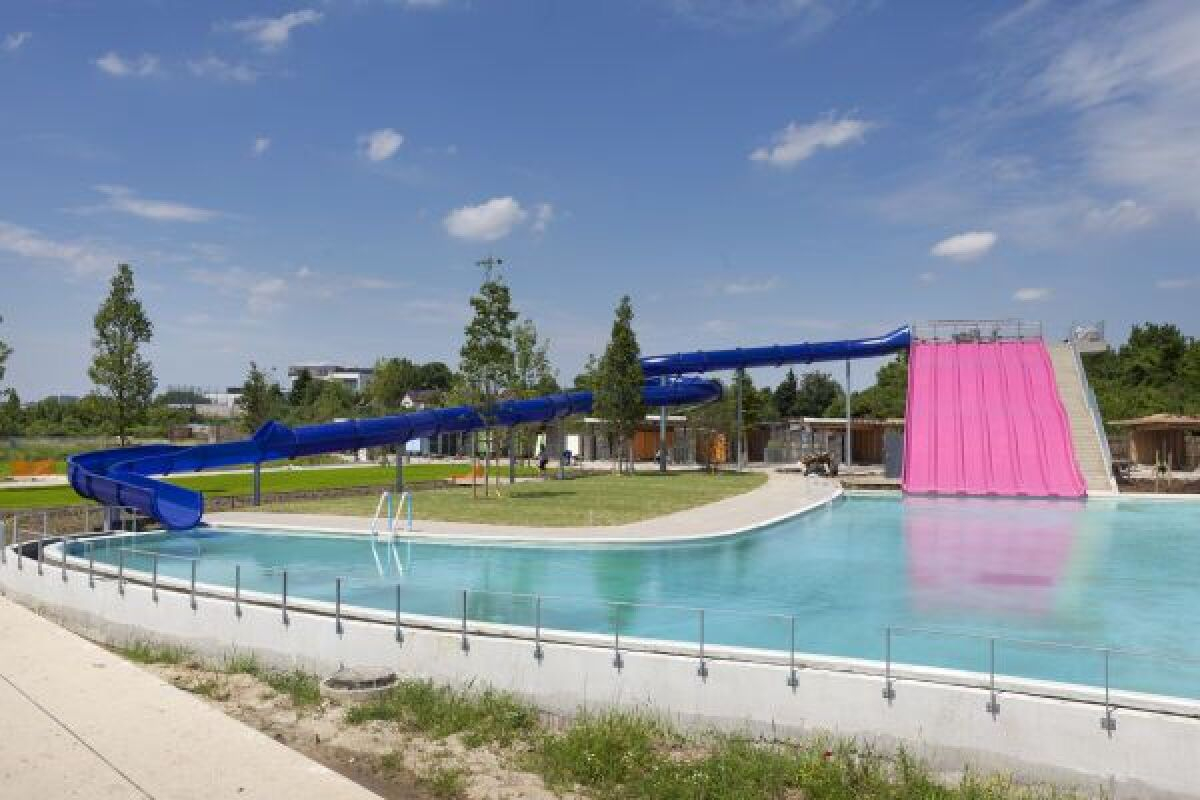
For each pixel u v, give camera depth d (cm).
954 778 1025
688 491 3772
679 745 1123
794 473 5069
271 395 7556
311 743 1112
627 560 2155
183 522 2531
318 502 3278
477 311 3631
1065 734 980
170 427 7762
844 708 1083
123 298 4403
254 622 1476
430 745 1107
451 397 5203
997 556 2294
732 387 6750
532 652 1248
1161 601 1755
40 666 1258
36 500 3356
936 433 4253
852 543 2505
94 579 1731
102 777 854
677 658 1174
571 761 1038
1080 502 3616
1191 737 929
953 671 1084
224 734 980
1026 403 4375
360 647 1375
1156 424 5028
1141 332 11556
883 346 5266
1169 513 3278
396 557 2167
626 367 4981
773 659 1163
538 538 2303
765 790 980
